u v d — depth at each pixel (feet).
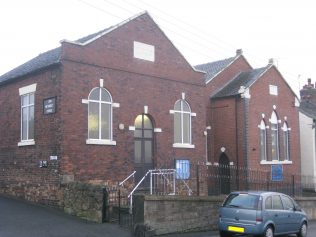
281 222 49.08
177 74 74.69
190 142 76.02
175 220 51.47
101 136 63.41
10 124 69.10
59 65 59.31
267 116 93.20
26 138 65.62
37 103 63.05
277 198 49.98
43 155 60.75
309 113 115.14
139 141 68.90
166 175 70.23
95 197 51.29
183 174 73.10
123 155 65.16
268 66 94.99
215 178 87.76
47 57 67.41
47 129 60.49
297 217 52.06
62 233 44.73
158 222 49.39
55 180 58.13
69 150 58.65
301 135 113.09
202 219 54.85
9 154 68.33
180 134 74.95
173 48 74.43
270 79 95.25
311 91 133.90
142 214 48.01
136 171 67.77
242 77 96.78
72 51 60.39
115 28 65.82
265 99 93.09
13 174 66.74
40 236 43.04
